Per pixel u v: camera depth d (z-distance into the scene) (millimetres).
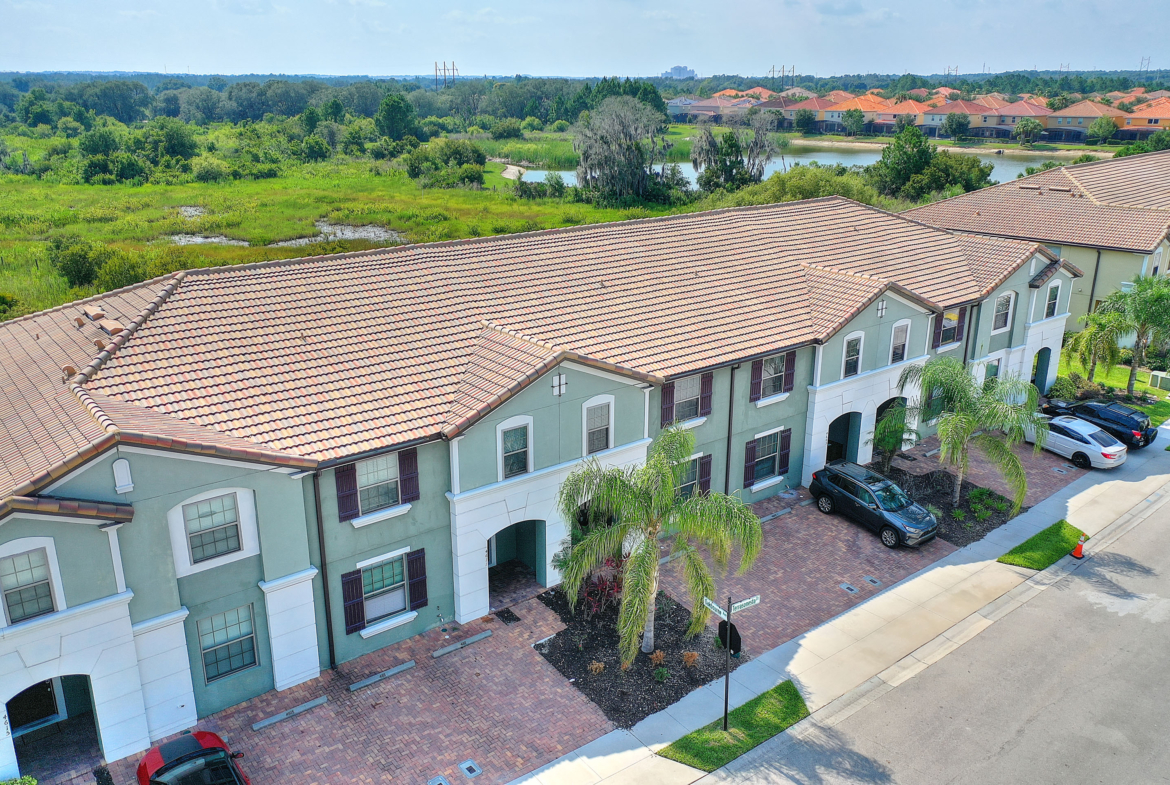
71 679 18344
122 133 150500
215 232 76562
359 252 26469
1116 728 18641
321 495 19172
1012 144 165375
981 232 51156
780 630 22328
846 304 29297
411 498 20641
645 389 24156
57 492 15500
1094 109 164125
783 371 28422
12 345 23797
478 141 172375
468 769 17422
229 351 21188
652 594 20281
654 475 19266
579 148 107062
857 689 20031
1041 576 24922
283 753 17828
